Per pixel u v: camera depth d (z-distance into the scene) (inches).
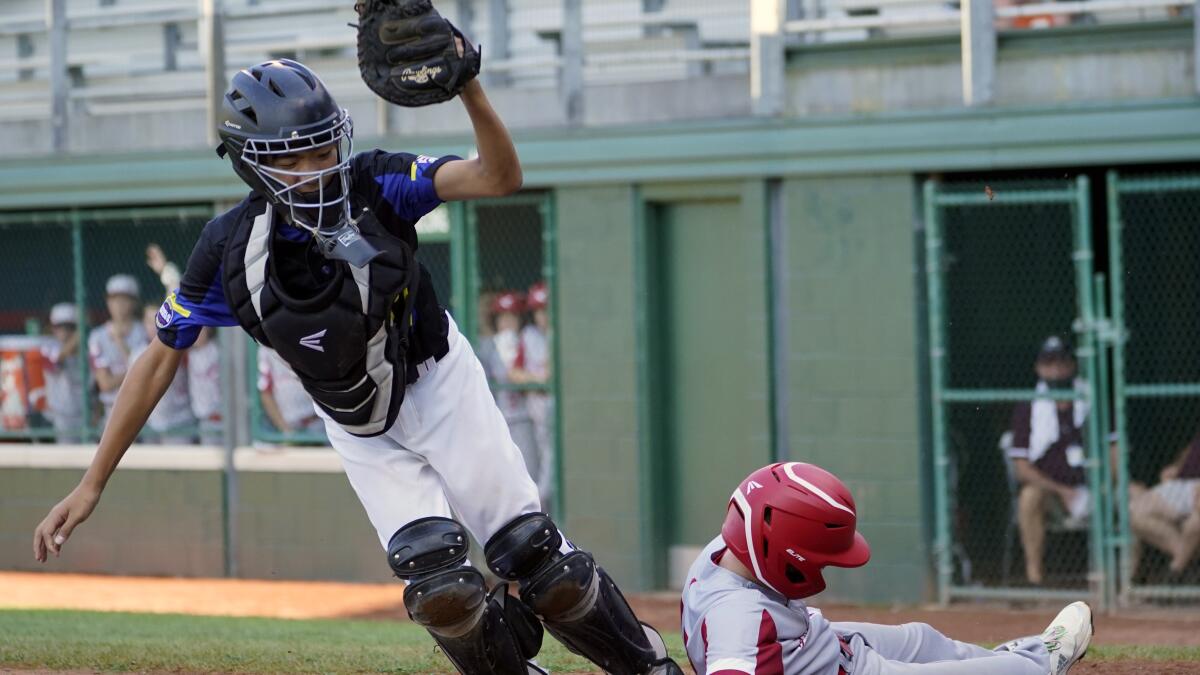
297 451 1615.4
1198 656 772.0
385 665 750.5
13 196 1727.4
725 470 1486.2
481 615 495.2
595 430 1498.5
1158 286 1423.5
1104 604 1309.1
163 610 1424.7
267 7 1648.6
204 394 1668.3
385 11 409.7
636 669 528.7
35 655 804.0
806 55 1427.2
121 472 1684.3
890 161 1381.6
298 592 1535.4
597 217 1496.1
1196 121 1290.6
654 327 1498.5
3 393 1760.6
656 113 1497.3
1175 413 1402.6
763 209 1433.3
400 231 461.1
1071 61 1344.7
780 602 522.9
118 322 1702.8
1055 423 1330.0
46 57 1898.4
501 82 1619.1
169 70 1793.8
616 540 1488.7
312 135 430.6
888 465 1389.0
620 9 1600.6
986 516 1403.8
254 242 443.8
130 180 1674.5
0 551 1737.2
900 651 578.9
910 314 1382.9
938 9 1457.9
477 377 502.3
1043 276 1412.4
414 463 496.4
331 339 444.5
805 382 1423.5
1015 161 1341.0
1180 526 1296.8
